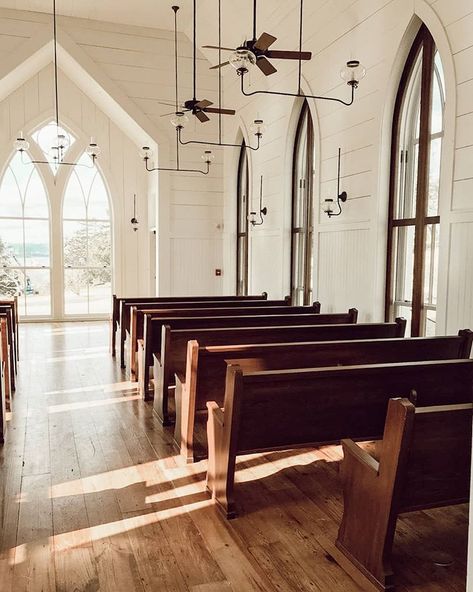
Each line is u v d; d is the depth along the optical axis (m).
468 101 4.16
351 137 5.85
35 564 2.46
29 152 10.52
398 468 2.15
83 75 9.34
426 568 2.44
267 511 2.98
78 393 5.41
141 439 4.10
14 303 6.72
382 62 5.26
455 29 4.26
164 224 9.51
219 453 3.00
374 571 2.29
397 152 5.30
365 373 2.91
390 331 4.61
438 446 2.30
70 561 2.49
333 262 6.27
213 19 8.27
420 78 5.04
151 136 9.29
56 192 10.77
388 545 2.25
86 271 11.19
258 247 8.51
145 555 2.54
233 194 9.58
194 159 9.62
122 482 3.34
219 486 3.00
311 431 2.95
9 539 2.68
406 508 2.31
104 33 8.88
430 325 4.97
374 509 2.30
